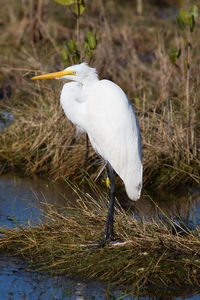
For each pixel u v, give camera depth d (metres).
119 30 19.02
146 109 12.48
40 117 12.05
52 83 12.71
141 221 8.26
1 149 11.80
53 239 7.95
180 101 12.10
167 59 14.04
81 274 7.08
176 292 6.65
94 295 6.56
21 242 7.98
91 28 17.62
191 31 10.83
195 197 10.09
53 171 11.00
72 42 11.05
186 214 9.17
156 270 7.14
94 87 8.05
